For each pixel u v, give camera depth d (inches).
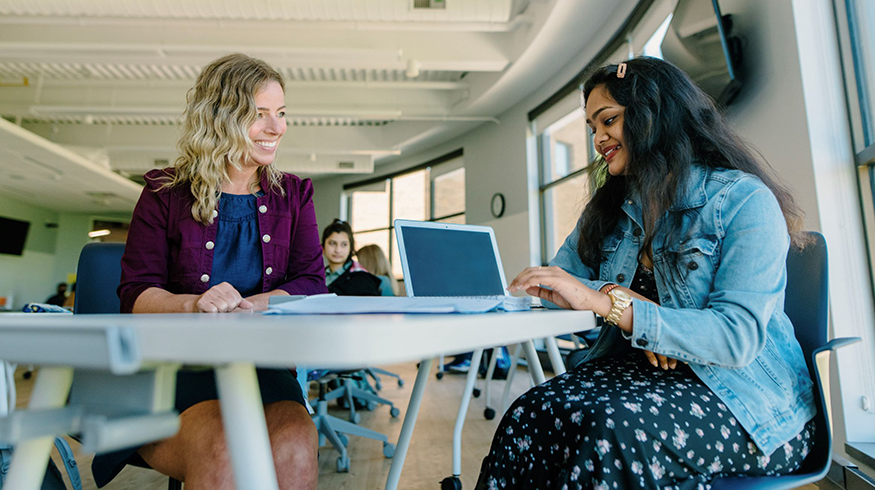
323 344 10.8
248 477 15.4
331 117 258.2
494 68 218.2
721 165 37.2
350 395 111.5
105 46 181.0
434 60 209.3
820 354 34.9
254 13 161.3
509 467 31.4
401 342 11.7
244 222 46.0
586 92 42.8
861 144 78.6
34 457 19.3
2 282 389.7
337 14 165.2
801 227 38.7
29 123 314.2
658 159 36.8
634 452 26.8
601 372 35.6
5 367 38.7
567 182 229.9
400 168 349.7
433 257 47.0
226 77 44.4
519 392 148.2
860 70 79.7
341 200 387.9
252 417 15.8
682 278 34.6
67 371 19.4
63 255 442.6
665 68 39.2
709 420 29.3
